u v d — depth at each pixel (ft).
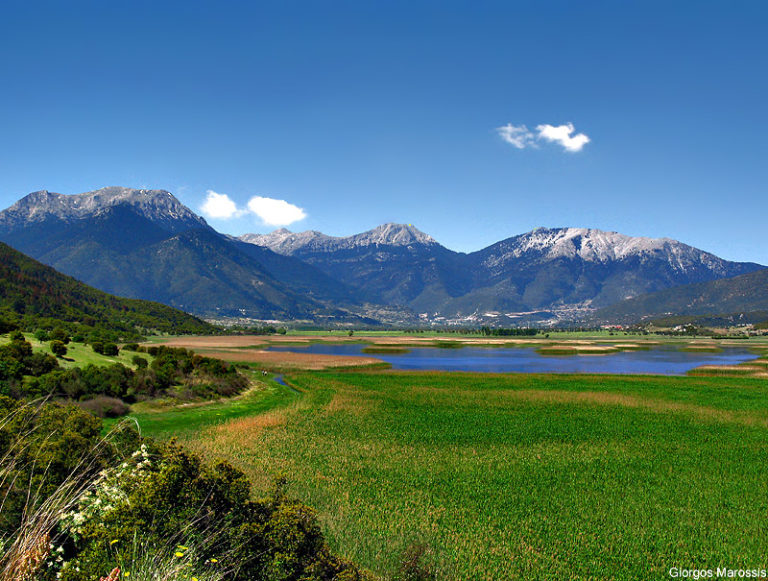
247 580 38.14
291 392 227.81
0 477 27.37
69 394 150.92
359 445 130.62
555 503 92.12
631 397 216.95
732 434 148.15
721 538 78.38
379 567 65.72
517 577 65.77
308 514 42.93
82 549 30.63
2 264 491.72
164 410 171.12
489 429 151.23
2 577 22.27
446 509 88.48
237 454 120.37
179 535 34.12
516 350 551.18
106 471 36.11
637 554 72.69
